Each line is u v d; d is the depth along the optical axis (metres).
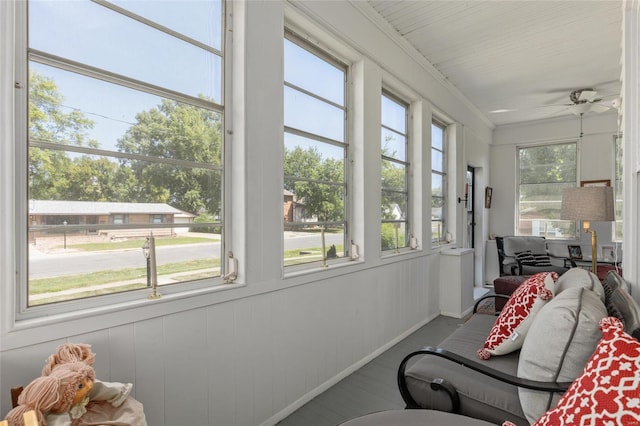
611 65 3.75
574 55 3.53
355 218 2.71
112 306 1.28
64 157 1.21
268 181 1.89
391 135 3.36
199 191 1.65
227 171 1.77
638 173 1.81
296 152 2.26
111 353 1.25
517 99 4.80
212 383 1.60
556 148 5.62
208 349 1.58
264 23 1.87
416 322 3.54
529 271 4.54
